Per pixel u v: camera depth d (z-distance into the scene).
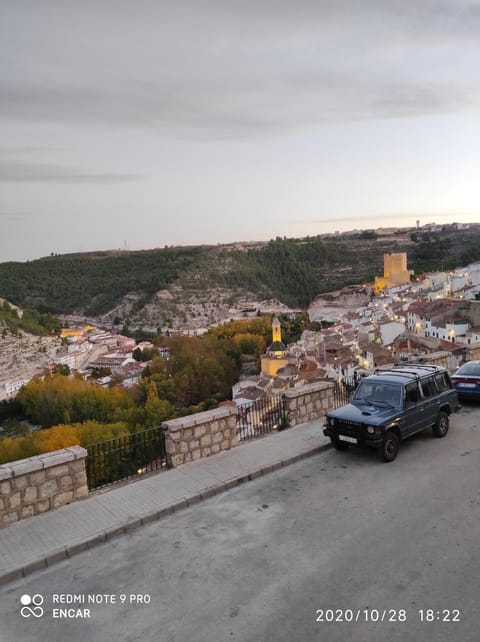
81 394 75.12
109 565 7.71
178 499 9.71
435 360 19.86
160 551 8.05
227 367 93.06
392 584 6.82
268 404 14.30
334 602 6.49
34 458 9.48
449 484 10.16
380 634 5.86
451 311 64.12
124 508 9.41
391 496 9.70
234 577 7.18
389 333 71.44
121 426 49.81
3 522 8.92
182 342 112.81
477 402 17.09
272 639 5.85
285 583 6.96
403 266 146.75
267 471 11.27
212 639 5.90
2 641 6.07
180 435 11.59
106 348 174.50
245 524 8.84
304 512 9.19
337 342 74.25
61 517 9.13
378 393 12.59
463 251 192.50
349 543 7.98
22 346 172.12
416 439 13.34
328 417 12.22
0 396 122.56
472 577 6.90
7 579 7.38
